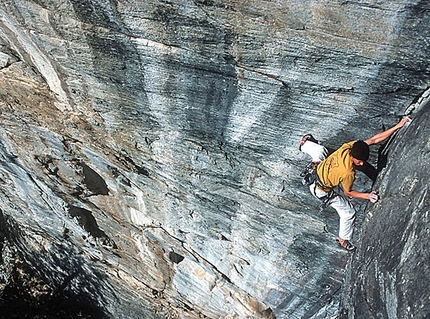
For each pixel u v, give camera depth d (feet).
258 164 25.45
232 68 21.20
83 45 23.38
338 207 23.40
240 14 19.06
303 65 19.86
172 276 38.81
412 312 18.29
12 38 25.63
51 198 38.32
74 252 45.06
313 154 22.50
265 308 34.68
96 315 50.21
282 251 29.50
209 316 40.24
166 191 30.48
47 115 29.78
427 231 18.33
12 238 49.34
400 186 20.26
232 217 29.60
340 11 17.78
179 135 26.14
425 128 19.43
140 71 23.32
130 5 20.38
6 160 36.45
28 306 50.78
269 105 22.13
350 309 23.95
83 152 31.37
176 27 20.49
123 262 41.63
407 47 18.01
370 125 21.29
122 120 27.07
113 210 36.01
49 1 21.99
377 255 21.17
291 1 18.07
